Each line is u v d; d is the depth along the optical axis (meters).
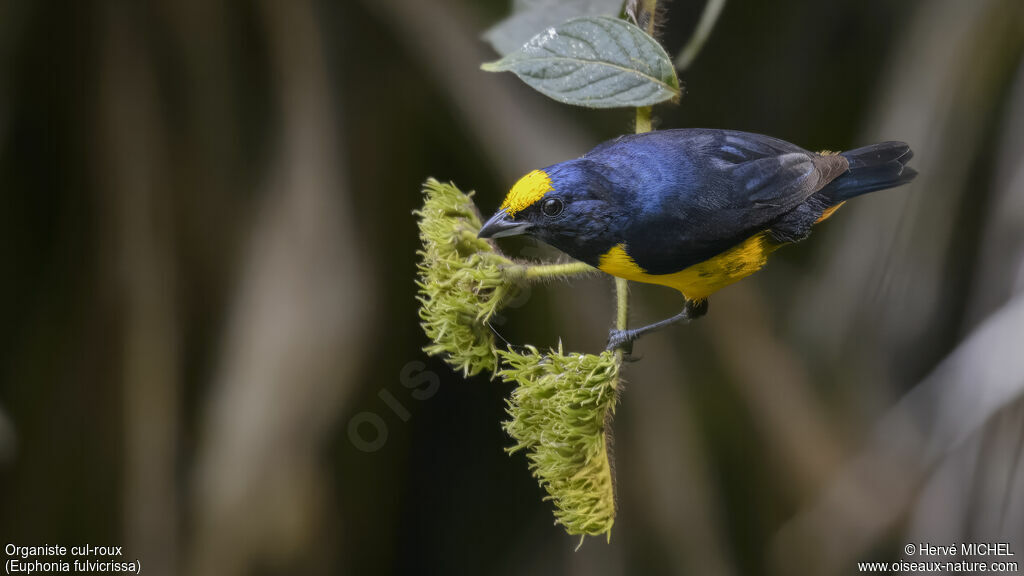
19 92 2.88
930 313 2.87
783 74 3.59
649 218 2.73
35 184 2.89
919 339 2.88
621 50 2.69
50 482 2.88
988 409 2.82
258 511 2.86
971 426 2.82
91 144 2.89
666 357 2.90
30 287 2.89
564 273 2.71
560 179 2.73
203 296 2.88
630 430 2.90
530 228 2.73
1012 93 2.86
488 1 2.90
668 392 2.90
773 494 2.90
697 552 2.89
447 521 3.19
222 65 2.89
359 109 2.92
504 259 2.71
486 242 2.72
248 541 2.86
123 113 2.89
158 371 2.88
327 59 2.89
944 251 2.87
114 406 2.88
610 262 2.73
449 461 3.19
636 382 2.90
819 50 3.54
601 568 2.90
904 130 2.87
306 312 2.87
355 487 2.93
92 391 2.88
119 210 2.88
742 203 2.73
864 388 2.89
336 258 2.87
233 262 2.88
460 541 3.18
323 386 2.86
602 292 2.89
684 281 2.74
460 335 2.71
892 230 2.87
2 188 2.88
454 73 2.89
